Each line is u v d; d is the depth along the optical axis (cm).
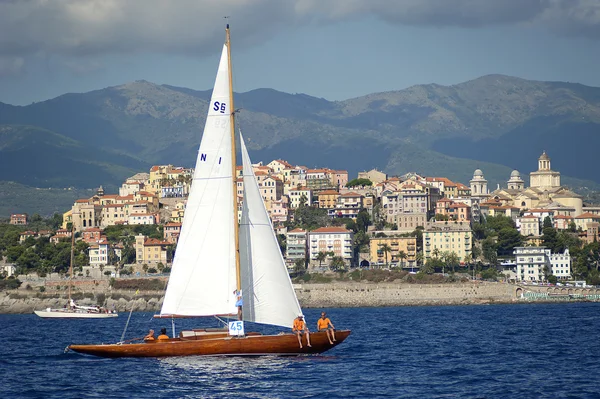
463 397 11369
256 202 13612
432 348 17400
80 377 12694
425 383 12406
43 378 12794
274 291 13562
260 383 11994
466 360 15162
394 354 16100
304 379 12306
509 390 11869
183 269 13538
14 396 11569
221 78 13562
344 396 11350
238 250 13525
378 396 11388
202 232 13550
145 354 13850
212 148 13562
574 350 16838
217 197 13562
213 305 13525
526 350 16925
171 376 12444
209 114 13538
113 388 11831
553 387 12119
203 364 13200
